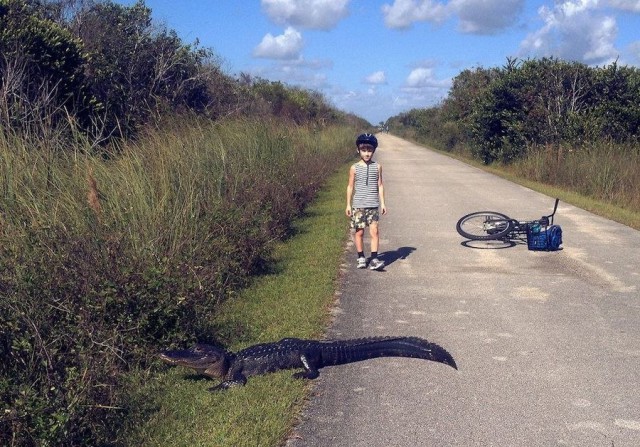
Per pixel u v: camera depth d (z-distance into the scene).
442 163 32.22
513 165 27.06
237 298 7.89
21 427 4.11
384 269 9.67
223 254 8.12
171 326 6.00
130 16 15.30
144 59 14.95
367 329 7.01
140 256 6.36
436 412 5.05
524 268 9.67
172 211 8.08
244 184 11.09
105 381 4.82
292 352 5.82
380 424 4.87
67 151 7.80
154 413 4.96
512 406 5.14
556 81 26.89
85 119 11.99
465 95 43.25
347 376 5.75
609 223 13.61
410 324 7.16
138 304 5.75
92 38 14.27
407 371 5.86
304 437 4.68
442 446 4.55
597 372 5.80
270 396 5.26
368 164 9.58
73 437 4.30
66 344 5.09
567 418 4.95
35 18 11.84
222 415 4.92
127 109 13.66
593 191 18.59
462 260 10.24
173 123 12.45
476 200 17.33
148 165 8.94
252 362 5.68
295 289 8.34
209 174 10.18
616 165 18.78
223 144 12.08
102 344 5.09
